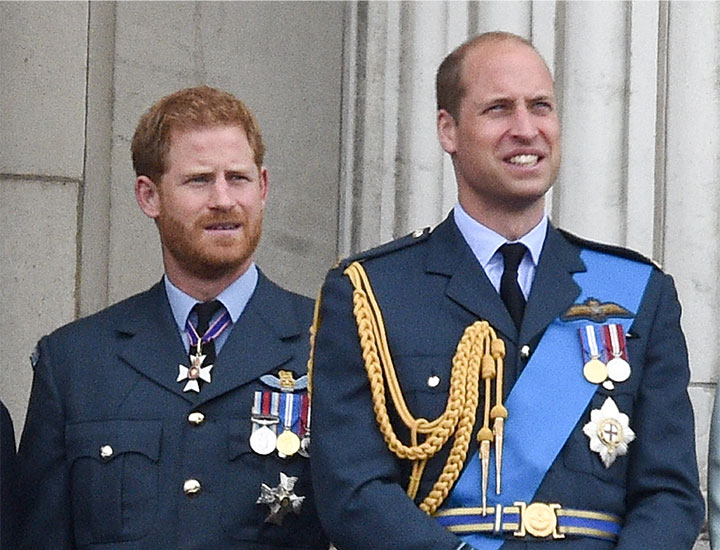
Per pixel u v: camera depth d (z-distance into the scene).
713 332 17.45
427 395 13.86
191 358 15.31
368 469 13.70
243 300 15.53
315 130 19.73
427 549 13.29
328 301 14.34
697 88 17.70
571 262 14.44
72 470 15.12
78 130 19.17
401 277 14.33
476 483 13.68
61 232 19.05
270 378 15.20
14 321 18.88
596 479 13.73
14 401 18.81
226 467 14.91
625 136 17.70
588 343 14.05
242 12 19.73
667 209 17.67
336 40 19.81
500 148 14.09
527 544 13.50
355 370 14.04
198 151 15.23
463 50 14.47
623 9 17.83
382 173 18.53
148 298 15.74
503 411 13.76
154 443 14.95
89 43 19.27
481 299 14.12
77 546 15.03
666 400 14.02
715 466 14.90
